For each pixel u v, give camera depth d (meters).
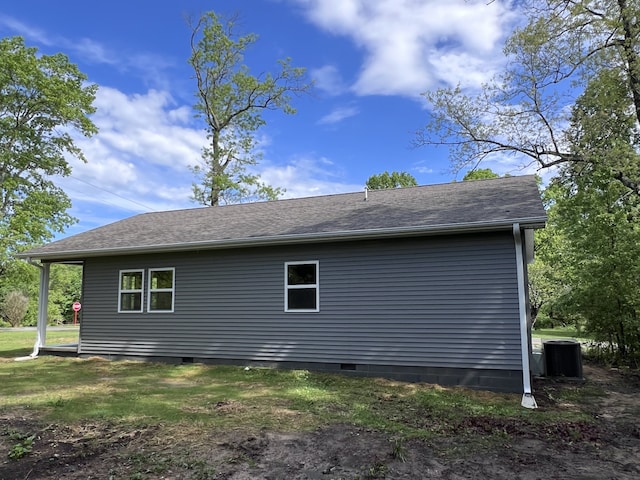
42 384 7.82
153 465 3.99
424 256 8.45
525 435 5.11
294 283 9.52
